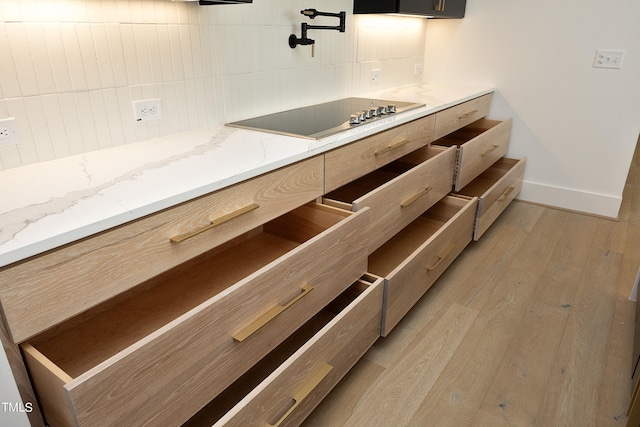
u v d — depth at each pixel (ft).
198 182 3.73
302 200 4.98
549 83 10.00
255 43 6.23
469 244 9.00
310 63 7.34
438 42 11.04
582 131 9.95
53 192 3.51
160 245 3.52
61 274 2.91
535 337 6.27
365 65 8.86
